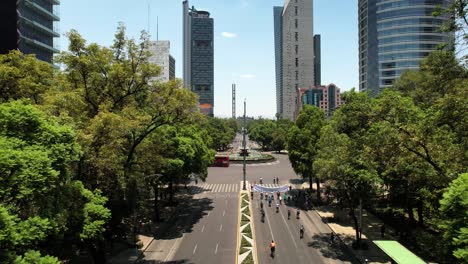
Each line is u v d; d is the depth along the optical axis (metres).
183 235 44.38
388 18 121.94
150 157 39.34
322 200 61.62
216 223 49.94
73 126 26.55
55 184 20.56
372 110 30.70
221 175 91.75
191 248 39.44
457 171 23.77
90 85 35.53
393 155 29.44
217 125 158.00
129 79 36.38
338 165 38.00
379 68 124.56
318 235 44.28
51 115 26.59
